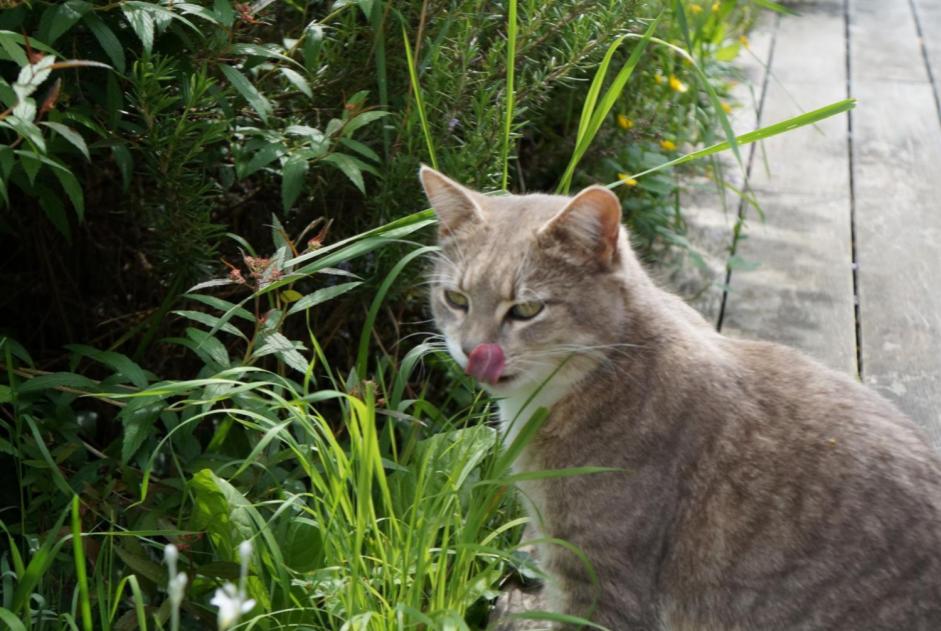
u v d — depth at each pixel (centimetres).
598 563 129
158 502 135
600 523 128
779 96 222
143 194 146
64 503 134
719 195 189
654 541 128
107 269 152
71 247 150
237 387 130
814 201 188
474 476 136
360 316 155
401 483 135
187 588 129
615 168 172
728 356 132
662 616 129
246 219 153
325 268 139
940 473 127
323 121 149
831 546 124
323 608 128
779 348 134
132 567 129
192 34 139
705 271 172
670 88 182
